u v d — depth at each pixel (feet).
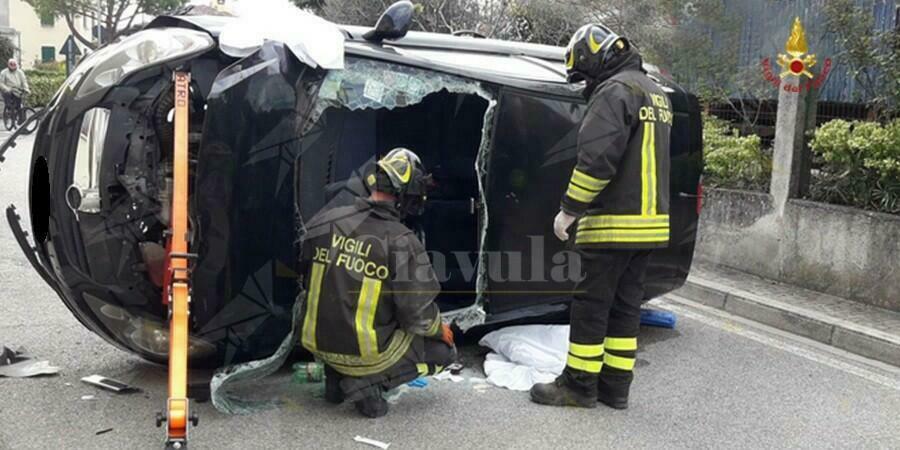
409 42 15.85
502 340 16.17
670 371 16.55
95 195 13.51
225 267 13.16
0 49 87.92
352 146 14.78
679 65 29.71
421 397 14.49
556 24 44.55
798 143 22.66
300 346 14.29
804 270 22.31
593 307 13.91
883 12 26.16
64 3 87.66
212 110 12.84
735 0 28.68
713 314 21.27
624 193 13.51
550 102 15.81
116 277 13.46
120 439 12.29
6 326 17.12
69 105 13.23
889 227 20.22
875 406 15.12
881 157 20.89
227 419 13.14
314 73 13.73
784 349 18.47
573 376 14.19
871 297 20.71
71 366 15.10
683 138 17.65
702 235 25.11
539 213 15.83
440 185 17.06
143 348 13.99
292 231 13.62
